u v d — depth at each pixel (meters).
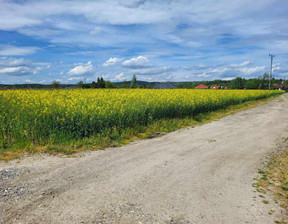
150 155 6.57
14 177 4.66
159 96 17.00
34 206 3.61
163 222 3.33
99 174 5.00
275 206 3.95
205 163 6.01
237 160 6.34
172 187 4.49
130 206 3.72
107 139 8.19
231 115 16.62
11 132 7.33
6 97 13.14
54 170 5.14
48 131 7.76
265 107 23.34
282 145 8.03
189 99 16.41
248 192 4.43
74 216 3.37
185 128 11.20
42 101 11.53
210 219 3.47
